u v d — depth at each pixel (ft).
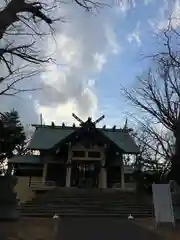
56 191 84.53
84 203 70.03
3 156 49.60
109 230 34.63
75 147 106.42
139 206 66.33
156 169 79.15
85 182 104.73
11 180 44.91
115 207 65.57
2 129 47.24
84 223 42.01
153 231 34.06
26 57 36.42
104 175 105.29
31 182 96.99
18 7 35.70
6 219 41.88
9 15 35.09
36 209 62.34
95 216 56.75
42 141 115.44
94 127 105.09
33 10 37.14
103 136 105.60
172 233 32.86
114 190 87.56
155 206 38.19
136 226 38.27
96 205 67.72
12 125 49.90
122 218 53.16
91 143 106.93
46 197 77.77
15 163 106.93
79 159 106.11
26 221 43.50
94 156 107.24
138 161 102.53
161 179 68.90
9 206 43.19
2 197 42.98
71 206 65.92
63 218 52.29
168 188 38.81
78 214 58.18
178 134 48.24
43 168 106.32
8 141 48.49
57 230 34.30
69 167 104.12
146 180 80.59
